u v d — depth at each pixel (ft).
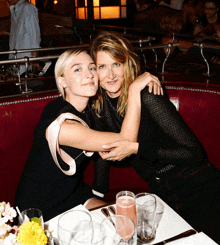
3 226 3.01
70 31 22.86
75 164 5.21
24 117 6.94
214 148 7.34
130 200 3.52
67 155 5.18
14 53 7.97
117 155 5.26
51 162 5.25
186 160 5.33
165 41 14.64
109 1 19.35
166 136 5.61
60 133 4.94
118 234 3.20
